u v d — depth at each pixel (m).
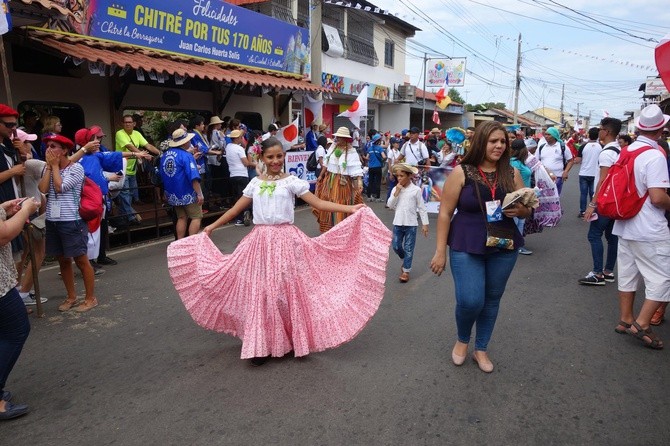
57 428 3.25
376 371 3.95
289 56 13.59
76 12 8.04
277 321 4.00
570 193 16.03
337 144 7.90
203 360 4.17
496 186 3.64
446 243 3.83
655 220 4.20
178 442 3.08
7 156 4.87
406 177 6.17
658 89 21.50
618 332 4.73
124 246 8.12
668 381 3.81
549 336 4.65
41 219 5.24
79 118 9.10
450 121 32.03
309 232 9.58
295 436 3.12
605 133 6.14
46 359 4.23
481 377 3.86
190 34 10.29
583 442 3.06
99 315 5.21
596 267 6.20
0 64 7.74
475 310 3.78
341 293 4.16
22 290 5.48
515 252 3.75
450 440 3.08
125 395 3.64
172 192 7.37
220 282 4.07
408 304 5.54
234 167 9.86
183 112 11.48
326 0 14.79
